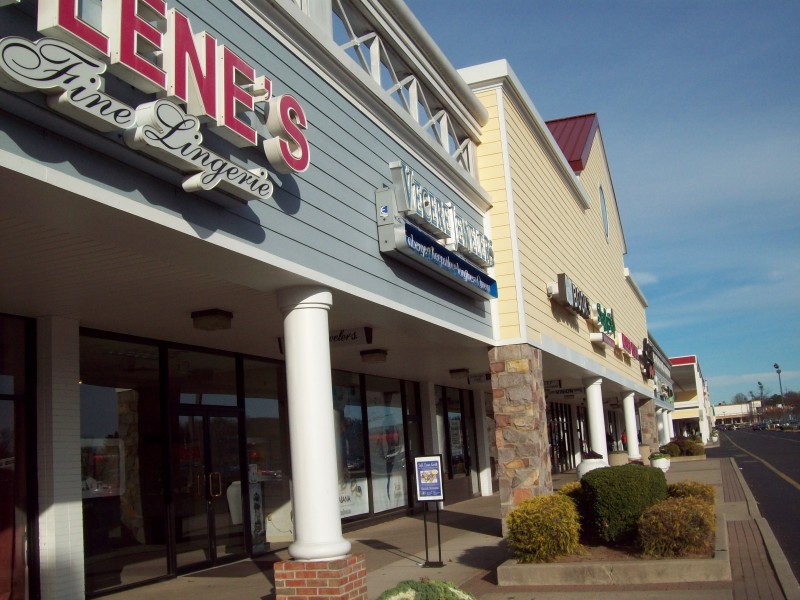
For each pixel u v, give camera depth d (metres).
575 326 17.89
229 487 11.59
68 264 6.66
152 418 10.25
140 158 5.26
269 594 8.79
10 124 4.44
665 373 53.69
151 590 9.36
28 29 4.62
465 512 17.50
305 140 7.14
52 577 7.97
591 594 7.97
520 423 12.65
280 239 6.96
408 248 9.06
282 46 7.45
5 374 8.12
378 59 10.01
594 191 24.59
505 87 13.93
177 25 5.57
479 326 12.27
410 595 5.84
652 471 10.27
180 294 8.05
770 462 31.64
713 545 9.02
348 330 10.91
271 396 13.04
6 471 7.94
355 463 15.62
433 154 11.08
